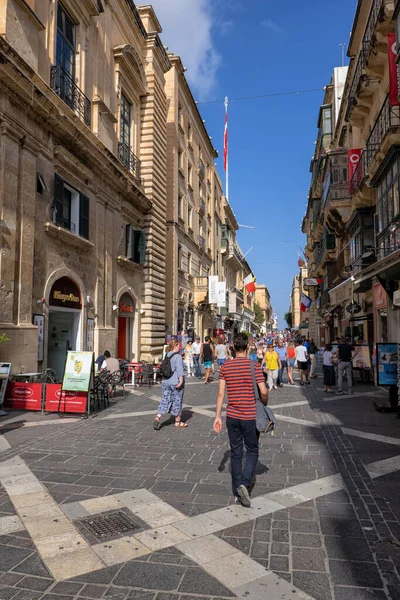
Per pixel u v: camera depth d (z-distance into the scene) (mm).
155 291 19938
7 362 9570
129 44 18156
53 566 3225
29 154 10734
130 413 9539
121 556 3371
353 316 21531
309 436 7293
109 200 15797
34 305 10969
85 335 13742
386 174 13188
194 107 29891
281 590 2932
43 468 5539
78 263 13430
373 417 8969
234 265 52312
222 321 42500
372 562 3279
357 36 17797
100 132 15000
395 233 12172
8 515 4129
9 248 9922
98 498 4527
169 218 24031
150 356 18969
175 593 2895
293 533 3750
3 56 9336
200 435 7426
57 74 12633
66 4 13047
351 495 4602
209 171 37188
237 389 4570
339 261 24500
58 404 9234
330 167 21156
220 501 4453
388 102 12742
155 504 4371
